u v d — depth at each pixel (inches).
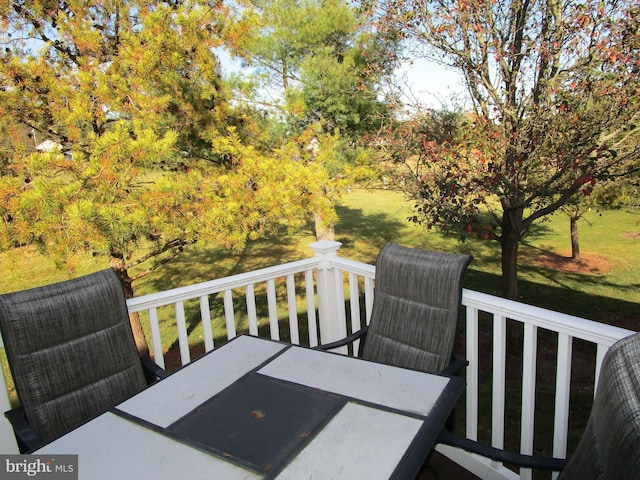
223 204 145.9
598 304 266.7
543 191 159.8
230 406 53.7
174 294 89.2
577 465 36.4
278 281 349.4
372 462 42.6
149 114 145.7
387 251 84.7
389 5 177.0
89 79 138.4
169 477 42.3
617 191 211.8
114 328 75.3
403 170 196.5
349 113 267.7
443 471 81.7
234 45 165.9
